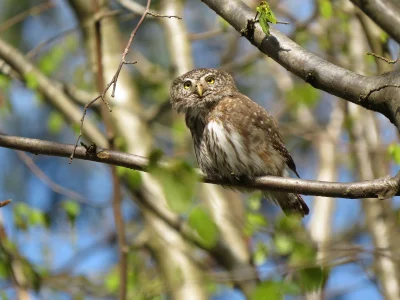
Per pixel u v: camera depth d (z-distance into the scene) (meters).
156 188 13.12
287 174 10.45
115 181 10.97
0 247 11.96
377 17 7.04
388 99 6.67
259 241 11.03
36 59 17.11
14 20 14.21
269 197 10.63
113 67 14.62
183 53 15.09
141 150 14.09
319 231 13.04
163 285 11.66
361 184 7.65
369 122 13.66
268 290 7.72
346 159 15.34
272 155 10.21
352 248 9.32
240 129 10.12
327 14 12.69
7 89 14.74
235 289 12.57
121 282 10.70
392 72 6.79
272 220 11.84
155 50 18.45
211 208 12.83
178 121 15.12
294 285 7.87
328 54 14.76
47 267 13.20
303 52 7.35
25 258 12.23
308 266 8.30
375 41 11.40
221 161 10.16
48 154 8.30
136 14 11.85
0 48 13.97
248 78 18.73
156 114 14.42
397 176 7.41
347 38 14.37
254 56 15.58
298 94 14.88
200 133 10.67
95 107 14.02
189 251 13.95
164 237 13.93
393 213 12.66
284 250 9.86
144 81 17.33
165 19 15.21
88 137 13.74
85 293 13.07
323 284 8.91
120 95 14.48
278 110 17.06
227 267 12.44
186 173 5.82
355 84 6.89
